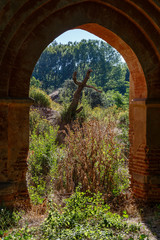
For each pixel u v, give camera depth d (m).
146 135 5.64
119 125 12.41
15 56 4.74
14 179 4.97
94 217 4.62
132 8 5.30
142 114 5.72
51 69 60.06
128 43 5.48
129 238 4.00
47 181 6.77
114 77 60.72
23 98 4.88
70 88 26.66
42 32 4.94
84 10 5.16
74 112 13.81
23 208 4.97
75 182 6.68
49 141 8.16
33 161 7.50
